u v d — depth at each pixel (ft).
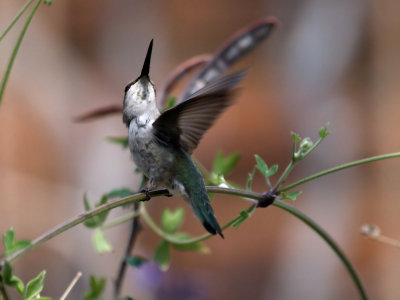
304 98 54.80
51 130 45.65
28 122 45.83
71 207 41.32
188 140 13.97
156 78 62.44
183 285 26.27
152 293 25.75
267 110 62.54
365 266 46.65
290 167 12.89
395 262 46.29
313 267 46.09
